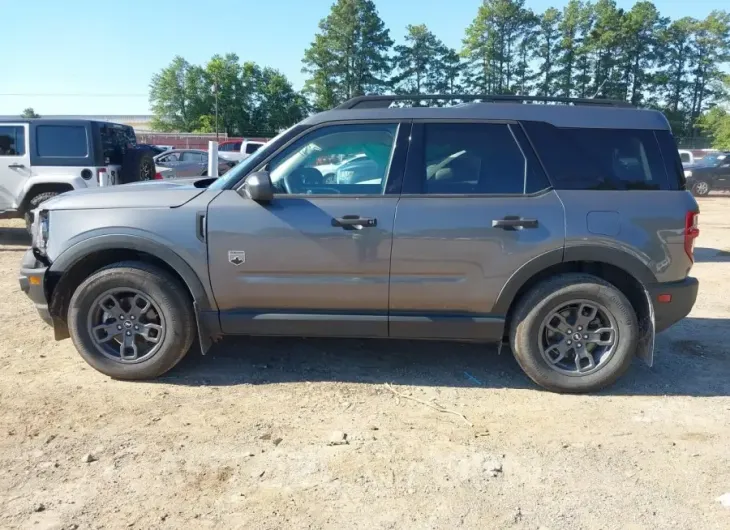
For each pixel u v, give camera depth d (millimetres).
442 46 79438
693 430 3705
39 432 3521
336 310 4133
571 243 3959
